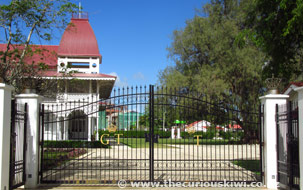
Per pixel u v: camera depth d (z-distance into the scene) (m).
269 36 12.21
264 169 8.25
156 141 8.57
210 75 24.12
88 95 22.45
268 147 8.05
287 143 7.46
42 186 8.12
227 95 24.28
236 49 23.98
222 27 25.41
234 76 24.67
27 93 8.29
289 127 7.32
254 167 12.10
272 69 13.36
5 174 6.50
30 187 7.92
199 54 26.16
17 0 11.15
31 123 8.11
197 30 25.39
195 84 23.80
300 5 10.15
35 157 8.05
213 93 23.02
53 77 14.62
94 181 8.49
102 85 25.80
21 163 7.75
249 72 23.45
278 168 7.96
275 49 12.82
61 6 11.88
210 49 25.08
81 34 26.03
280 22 11.98
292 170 7.15
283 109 7.83
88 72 25.20
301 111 6.43
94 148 20.36
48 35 12.19
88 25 26.66
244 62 23.52
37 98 8.25
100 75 23.14
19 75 11.18
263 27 12.54
